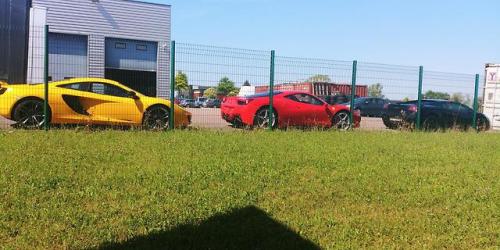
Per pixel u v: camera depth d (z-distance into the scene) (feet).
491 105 57.31
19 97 32.99
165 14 97.86
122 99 36.06
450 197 17.87
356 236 13.37
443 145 34.19
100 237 12.29
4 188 15.84
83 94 34.68
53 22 87.20
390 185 19.25
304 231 13.50
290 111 43.37
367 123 56.90
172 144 27.63
